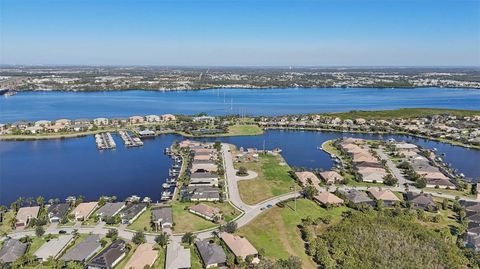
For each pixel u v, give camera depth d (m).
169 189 165.00
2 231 122.75
